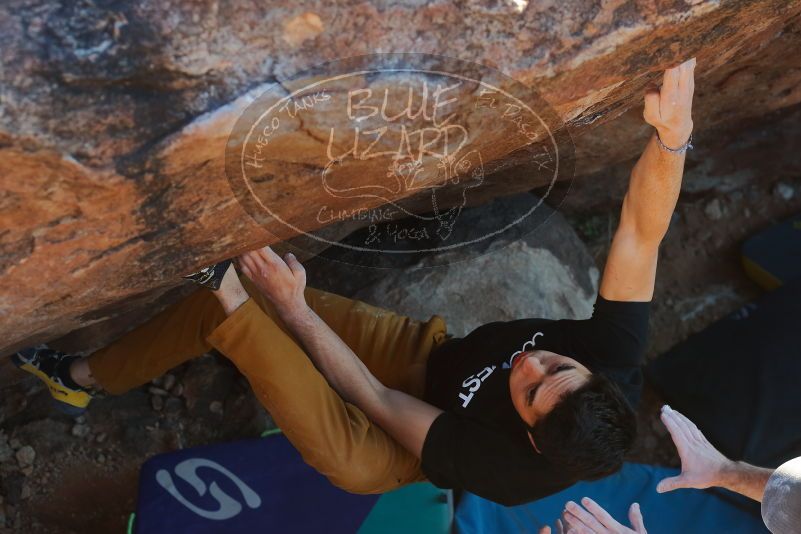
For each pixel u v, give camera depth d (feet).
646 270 7.70
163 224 5.44
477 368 8.36
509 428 7.81
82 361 9.17
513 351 8.29
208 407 12.66
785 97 12.05
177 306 8.70
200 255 6.08
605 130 11.37
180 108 4.69
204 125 4.75
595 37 5.44
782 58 10.27
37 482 11.41
